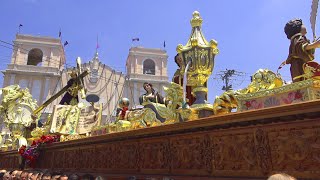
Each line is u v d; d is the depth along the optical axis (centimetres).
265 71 418
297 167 317
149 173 558
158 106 613
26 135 1648
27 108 1877
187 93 612
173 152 507
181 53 577
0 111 1823
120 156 666
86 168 818
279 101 351
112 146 711
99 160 759
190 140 475
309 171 304
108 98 4956
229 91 469
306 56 390
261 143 359
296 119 316
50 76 4919
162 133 526
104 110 4809
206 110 497
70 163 931
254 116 351
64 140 999
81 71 1352
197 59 550
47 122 1236
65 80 4956
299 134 319
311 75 348
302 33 410
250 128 378
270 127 351
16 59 4919
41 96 4728
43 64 5012
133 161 614
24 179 952
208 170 430
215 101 487
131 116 714
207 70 557
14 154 1491
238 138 394
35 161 1195
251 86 427
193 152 465
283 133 337
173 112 552
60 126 1091
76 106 1161
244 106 393
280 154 336
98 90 4959
